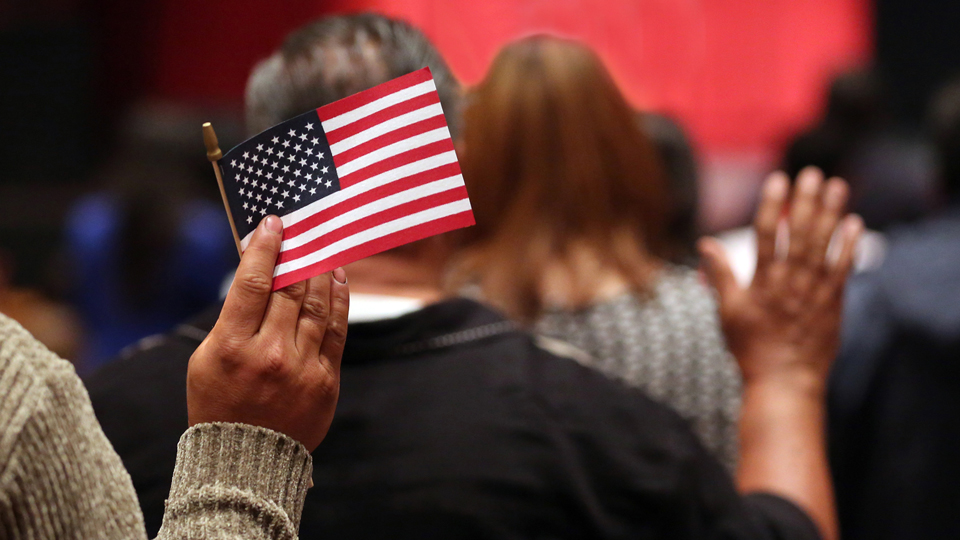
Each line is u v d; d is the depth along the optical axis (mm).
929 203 11555
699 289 5902
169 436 3643
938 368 8219
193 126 12188
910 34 26891
